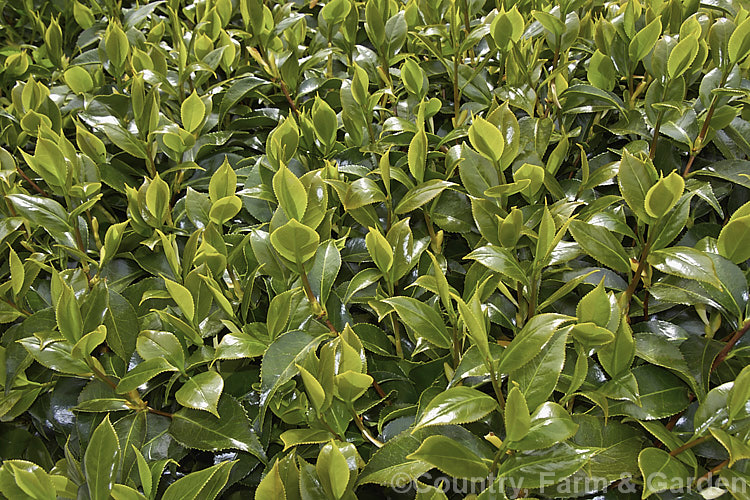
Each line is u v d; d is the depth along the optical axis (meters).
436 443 1.20
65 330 1.42
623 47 2.12
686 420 1.36
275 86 2.39
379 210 1.91
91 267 1.93
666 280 1.54
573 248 1.55
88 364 1.44
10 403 1.64
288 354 1.40
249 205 1.92
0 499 1.30
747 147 1.91
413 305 1.44
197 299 1.55
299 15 2.59
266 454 1.54
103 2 3.20
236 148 2.21
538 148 1.88
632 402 1.35
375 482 1.24
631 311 1.59
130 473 1.46
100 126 1.99
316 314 1.56
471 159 1.73
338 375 1.27
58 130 2.19
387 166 1.66
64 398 1.65
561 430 1.16
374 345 1.60
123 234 1.91
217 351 1.43
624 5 2.22
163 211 1.83
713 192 1.82
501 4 2.50
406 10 2.41
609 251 1.50
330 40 2.41
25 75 2.69
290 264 1.49
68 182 1.80
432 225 1.81
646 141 1.94
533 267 1.41
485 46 2.49
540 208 1.71
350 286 1.60
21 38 3.25
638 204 1.42
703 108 2.04
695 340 1.45
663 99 1.87
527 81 2.09
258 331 1.53
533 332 1.22
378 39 2.21
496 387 1.25
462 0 2.34
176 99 2.41
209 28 2.53
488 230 1.55
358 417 1.37
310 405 1.39
